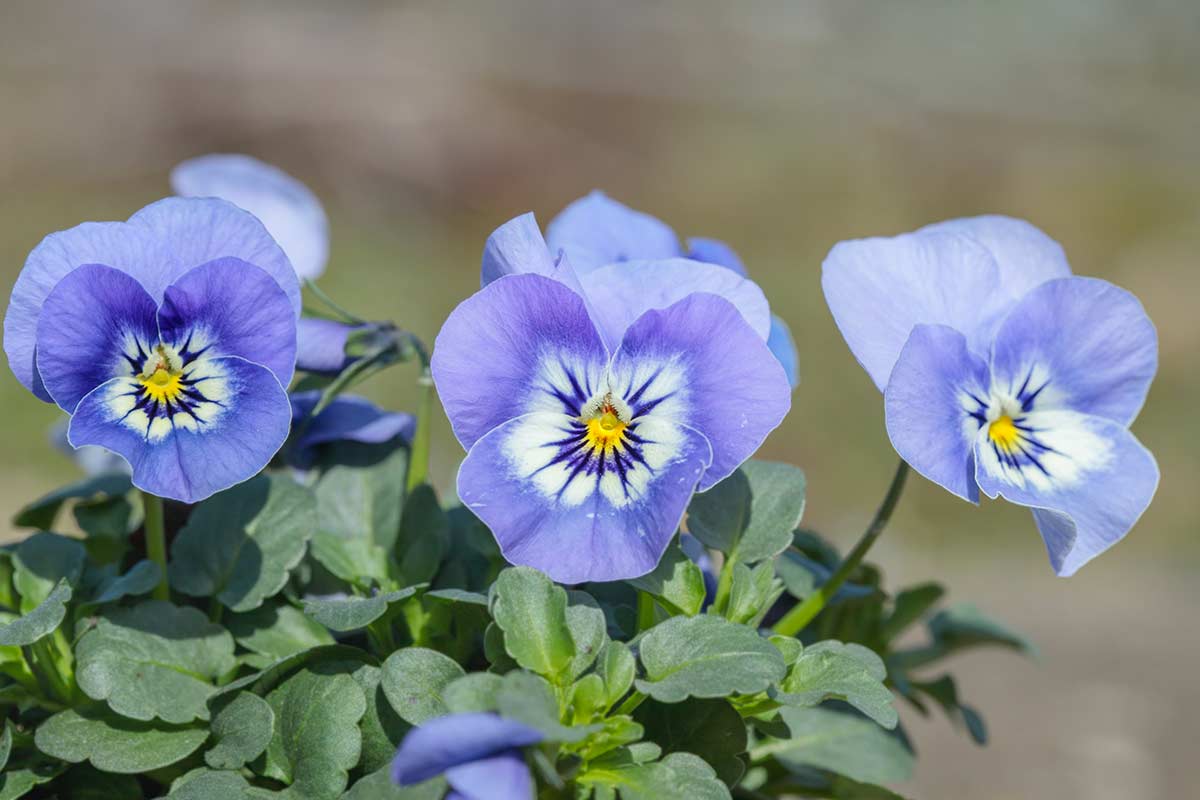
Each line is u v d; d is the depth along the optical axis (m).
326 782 0.35
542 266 0.36
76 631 0.38
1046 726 0.88
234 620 0.38
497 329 0.36
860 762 0.41
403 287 1.86
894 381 0.36
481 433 0.36
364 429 0.41
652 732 0.36
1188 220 2.23
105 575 0.39
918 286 0.37
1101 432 0.37
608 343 0.36
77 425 0.35
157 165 2.22
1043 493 0.37
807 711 0.41
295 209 0.43
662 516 0.35
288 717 0.36
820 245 2.14
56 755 0.36
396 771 0.32
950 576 1.19
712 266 0.36
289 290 0.37
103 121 2.27
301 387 0.41
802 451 1.46
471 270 2.01
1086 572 1.21
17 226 1.96
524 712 0.33
